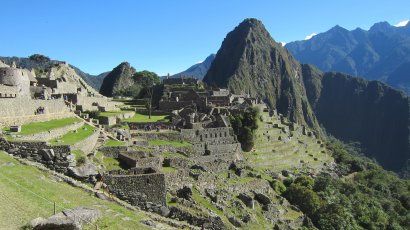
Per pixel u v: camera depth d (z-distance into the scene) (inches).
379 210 5152.6
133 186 2134.6
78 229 1269.7
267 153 5787.4
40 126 2625.5
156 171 2310.5
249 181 3919.8
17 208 1375.5
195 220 2325.3
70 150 2036.2
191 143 4269.2
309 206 4143.7
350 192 5506.9
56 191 1667.1
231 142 4911.4
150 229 1638.8
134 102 7775.6
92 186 1991.9
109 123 4133.9
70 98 4488.2
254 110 6023.6
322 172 6392.7
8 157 1871.3
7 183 1563.7
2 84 3341.5
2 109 2412.6
